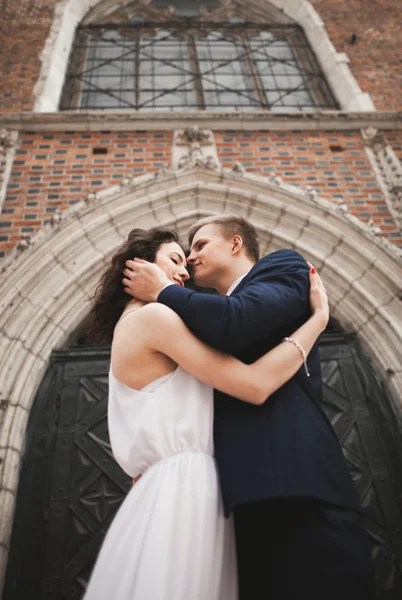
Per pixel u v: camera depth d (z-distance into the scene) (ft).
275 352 3.58
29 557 9.69
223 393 3.69
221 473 3.25
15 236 14.16
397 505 10.91
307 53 25.14
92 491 10.76
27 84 20.15
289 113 18.25
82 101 21.42
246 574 3.16
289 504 3.14
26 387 11.70
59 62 22.15
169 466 3.29
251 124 17.99
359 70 22.36
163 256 4.58
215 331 3.42
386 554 10.18
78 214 14.43
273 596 2.91
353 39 23.89
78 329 13.55
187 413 3.48
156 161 16.56
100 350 13.03
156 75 23.47
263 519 3.19
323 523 3.04
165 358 3.69
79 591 9.38
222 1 28.73
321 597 2.84
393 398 12.50
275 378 3.45
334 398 12.62
